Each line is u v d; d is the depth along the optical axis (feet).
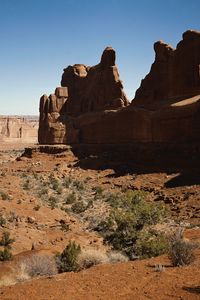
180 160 150.92
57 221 90.17
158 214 70.03
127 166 171.22
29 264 42.52
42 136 280.31
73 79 293.84
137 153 177.17
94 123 233.96
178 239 39.52
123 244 56.44
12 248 67.41
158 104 192.65
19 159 229.86
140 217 65.92
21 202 98.89
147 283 28.73
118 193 131.03
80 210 106.01
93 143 234.99
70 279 31.22
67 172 182.19
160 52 214.07
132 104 228.63
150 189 128.16
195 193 110.83
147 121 184.44
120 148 193.98
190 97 176.45
